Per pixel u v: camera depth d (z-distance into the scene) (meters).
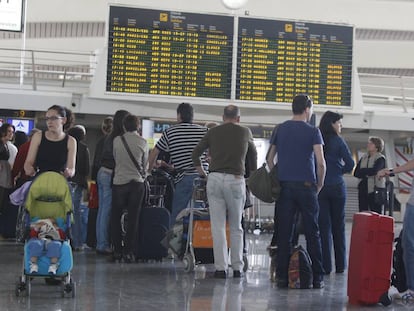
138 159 8.91
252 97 14.31
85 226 11.32
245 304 6.35
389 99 18.48
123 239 9.52
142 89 13.98
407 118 15.45
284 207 7.36
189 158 8.84
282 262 7.40
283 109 14.50
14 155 11.47
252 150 7.96
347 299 6.80
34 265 6.40
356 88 14.88
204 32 14.16
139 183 8.94
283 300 6.62
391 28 27.91
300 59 14.52
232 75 14.21
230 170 7.73
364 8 27.53
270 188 7.31
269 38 14.39
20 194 6.76
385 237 6.53
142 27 13.97
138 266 8.81
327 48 14.62
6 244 11.14
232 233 7.98
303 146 7.28
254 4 26.41
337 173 8.43
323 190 8.39
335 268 8.75
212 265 9.10
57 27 27.80
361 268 6.52
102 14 26.98
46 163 6.97
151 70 13.99
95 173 10.55
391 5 27.80
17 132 12.38
